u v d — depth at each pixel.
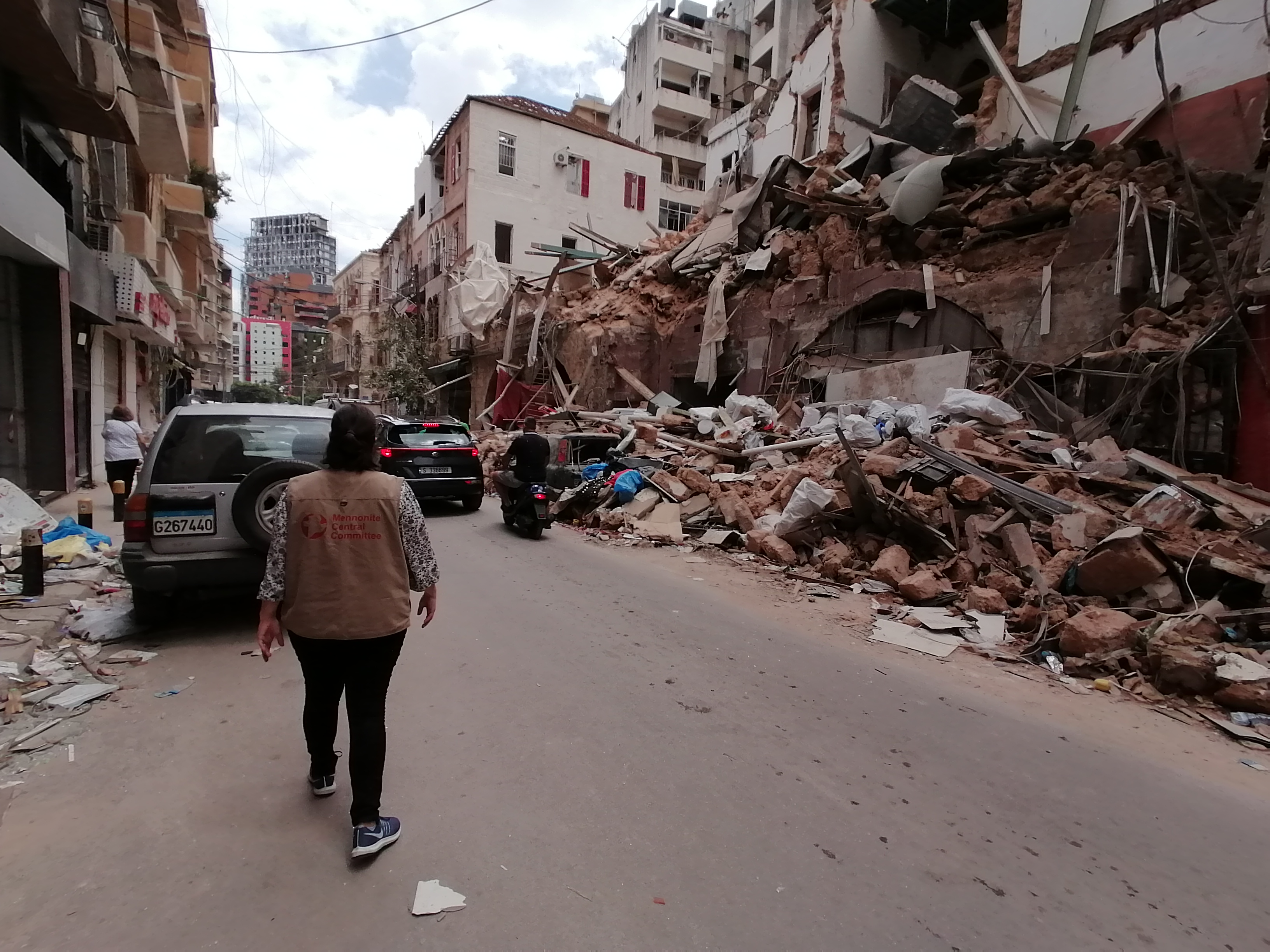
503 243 34.62
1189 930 2.44
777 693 4.37
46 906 2.27
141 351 19.41
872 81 23.03
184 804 2.90
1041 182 13.12
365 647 2.65
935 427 10.84
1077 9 16.12
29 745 3.36
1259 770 3.71
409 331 36.66
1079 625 5.22
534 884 2.47
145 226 14.81
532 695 4.15
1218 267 8.84
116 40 10.12
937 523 7.60
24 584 5.52
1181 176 11.42
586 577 7.30
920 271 14.21
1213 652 4.78
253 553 4.93
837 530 8.26
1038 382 11.73
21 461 9.25
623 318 21.95
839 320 15.76
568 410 18.30
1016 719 4.19
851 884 2.56
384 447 11.25
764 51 41.72
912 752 3.67
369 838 2.56
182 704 3.88
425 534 2.83
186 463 4.93
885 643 5.53
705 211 25.81
